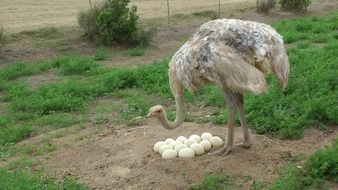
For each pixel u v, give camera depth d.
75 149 4.77
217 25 3.96
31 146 4.95
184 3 12.58
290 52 7.54
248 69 3.79
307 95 5.37
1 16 10.66
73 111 5.94
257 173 3.96
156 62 7.68
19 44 8.95
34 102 6.05
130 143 4.73
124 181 4.04
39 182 4.07
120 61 8.32
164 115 4.14
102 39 9.24
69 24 10.03
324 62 6.52
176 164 4.10
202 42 3.87
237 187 3.79
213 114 5.47
